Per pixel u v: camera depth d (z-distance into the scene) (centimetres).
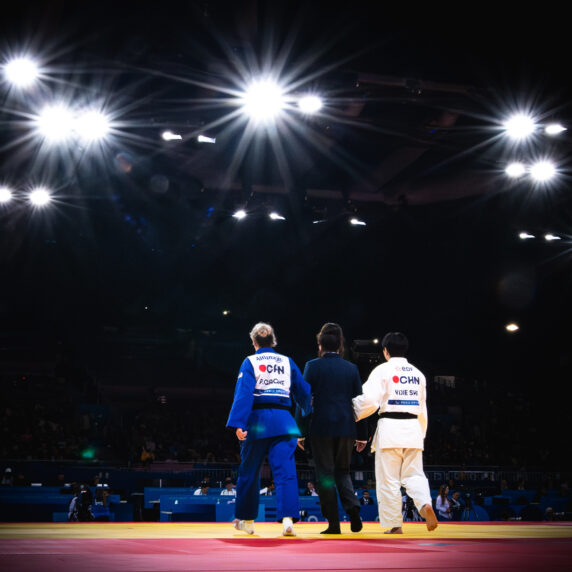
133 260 4125
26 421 2677
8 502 1558
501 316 3431
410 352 3759
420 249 3114
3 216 2562
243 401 476
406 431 550
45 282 4106
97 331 4378
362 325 3884
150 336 4488
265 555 288
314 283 3938
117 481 2195
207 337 4578
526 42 1359
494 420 3388
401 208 2458
